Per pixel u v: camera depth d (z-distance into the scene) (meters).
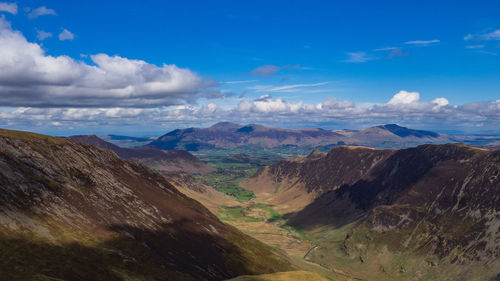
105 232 112.75
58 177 126.31
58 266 80.06
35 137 143.00
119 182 157.62
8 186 102.94
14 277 67.88
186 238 147.50
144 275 96.06
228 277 129.25
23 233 87.94
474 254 175.38
